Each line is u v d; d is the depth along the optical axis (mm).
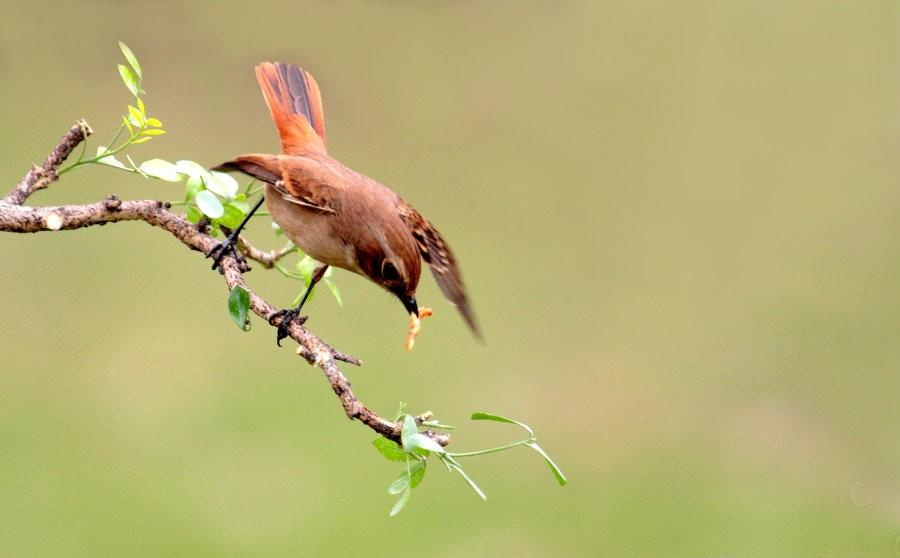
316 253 7051
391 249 6969
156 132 5723
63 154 5742
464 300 6680
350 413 5395
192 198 5809
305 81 7988
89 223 5703
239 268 5941
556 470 5293
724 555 12414
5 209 5531
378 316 14008
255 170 6977
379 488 11898
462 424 13062
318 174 7035
